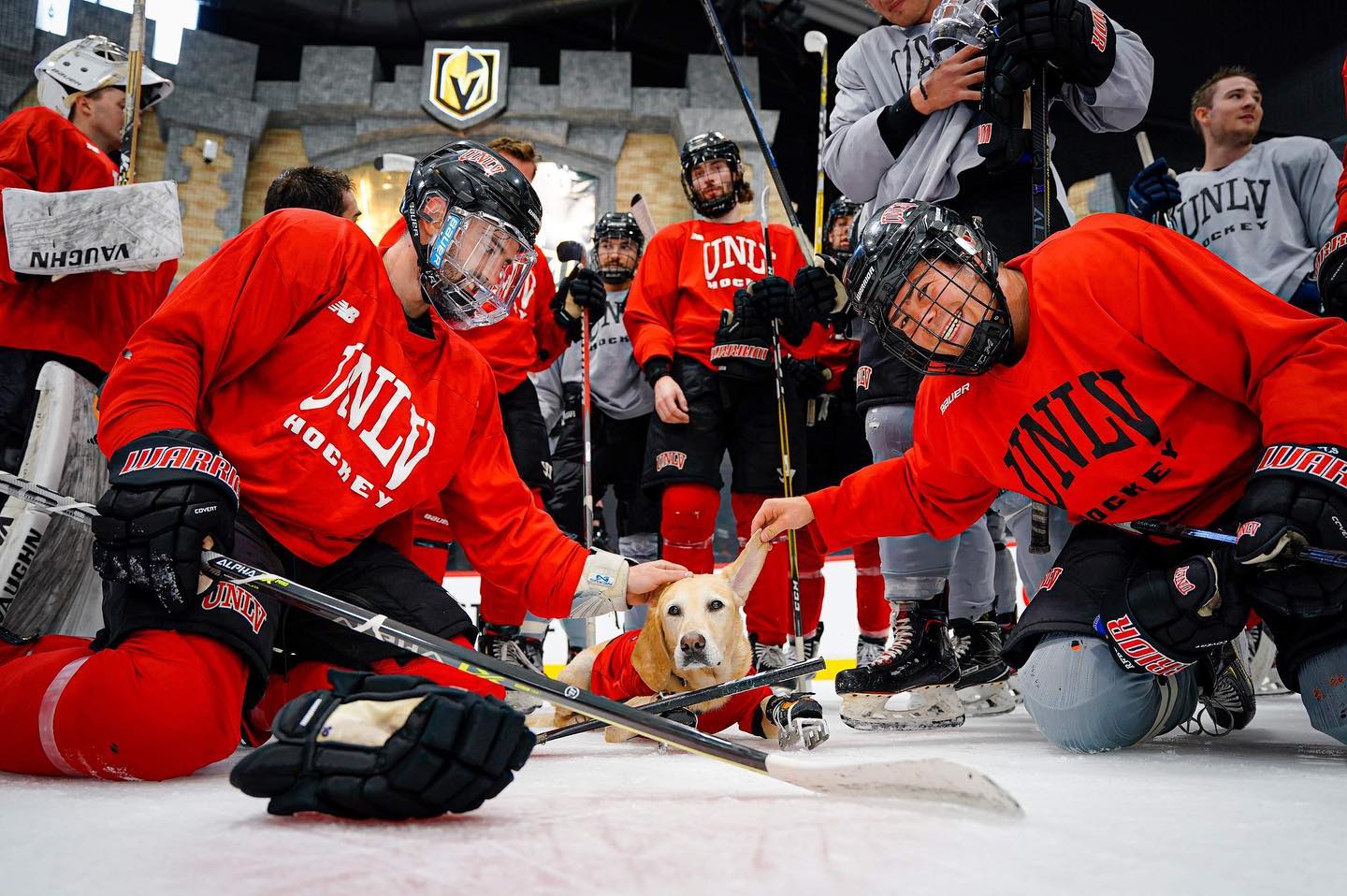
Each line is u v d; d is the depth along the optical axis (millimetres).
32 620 2619
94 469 2732
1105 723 2064
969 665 3668
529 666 4129
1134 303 1970
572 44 16625
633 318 4684
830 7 15398
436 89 14641
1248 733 2586
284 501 2010
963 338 1949
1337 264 2221
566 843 1109
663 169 14977
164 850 1082
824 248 6395
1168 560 2119
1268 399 1830
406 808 1208
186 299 1910
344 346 2051
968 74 2914
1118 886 948
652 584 2367
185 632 1729
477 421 2395
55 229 2576
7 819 1265
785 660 4109
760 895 907
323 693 1301
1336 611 1805
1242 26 10219
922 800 1263
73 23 13445
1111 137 11500
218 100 14078
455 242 1979
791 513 2713
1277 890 940
